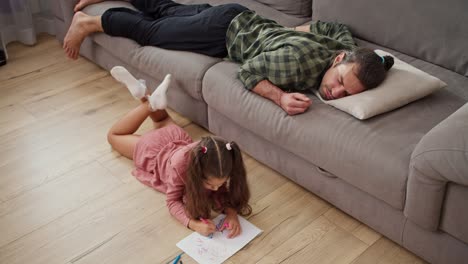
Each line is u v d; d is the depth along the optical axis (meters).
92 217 1.96
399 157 1.62
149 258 1.79
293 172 2.02
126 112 2.58
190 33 2.31
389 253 1.80
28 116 2.56
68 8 2.87
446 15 1.99
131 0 2.72
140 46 2.49
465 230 1.53
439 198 1.54
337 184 1.86
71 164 2.24
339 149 1.74
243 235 1.86
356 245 1.83
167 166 1.97
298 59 1.94
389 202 1.67
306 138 1.83
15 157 2.28
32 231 1.91
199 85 2.21
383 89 1.84
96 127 2.47
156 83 2.49
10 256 1.81
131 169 2.20
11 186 2.12
